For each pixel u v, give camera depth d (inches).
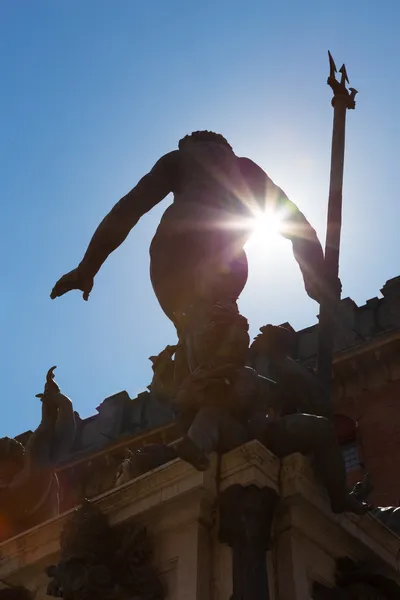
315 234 243.4
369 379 1002.7
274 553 176.1
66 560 175.8
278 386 208.2
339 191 256.8
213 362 193.8
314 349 937.5
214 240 222.4
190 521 176.1
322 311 234.1
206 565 171.5
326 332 229.5
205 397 193.0
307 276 239.3
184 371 215.9
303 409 205.5
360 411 987.3
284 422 186.5
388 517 225.9
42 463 243.8
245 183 237.9
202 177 234.8
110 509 185.8
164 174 241.4
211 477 176.9
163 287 227.0
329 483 183.5
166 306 227.9
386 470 928.9
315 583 182.2
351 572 190.1
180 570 173.0
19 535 204.8
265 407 201.3
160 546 179.6
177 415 203.5
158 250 230.8
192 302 217.5
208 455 178.9
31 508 239.1
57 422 252.2
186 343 213.9
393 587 191.3
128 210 233.8
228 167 236.4
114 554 178.5
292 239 243.4
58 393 256.4
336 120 271.3
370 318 1039.6
